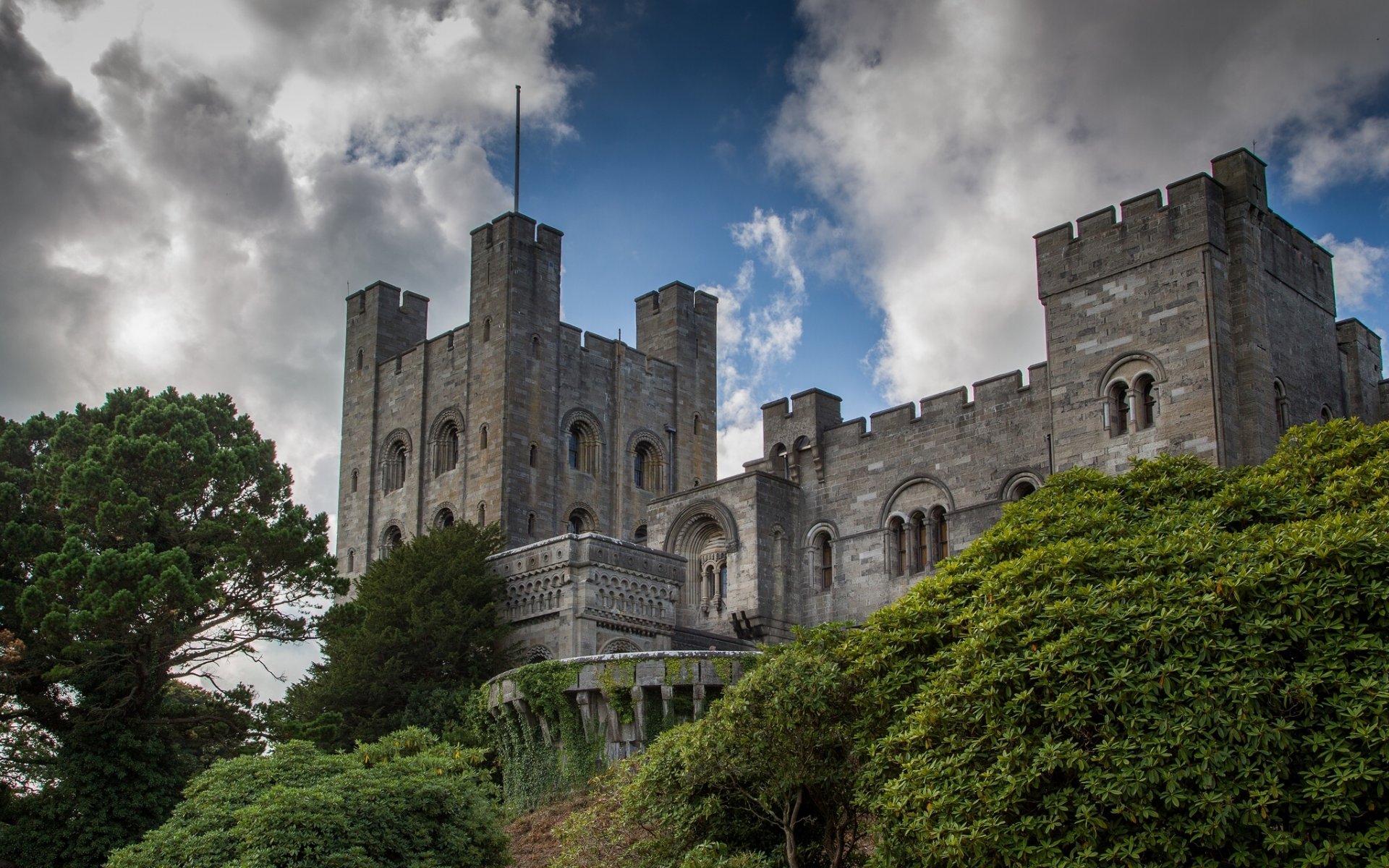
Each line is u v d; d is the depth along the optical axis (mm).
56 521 48344
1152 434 51500
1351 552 22406
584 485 75500
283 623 47031
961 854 23531
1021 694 23938
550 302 75750
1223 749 21531
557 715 44000
